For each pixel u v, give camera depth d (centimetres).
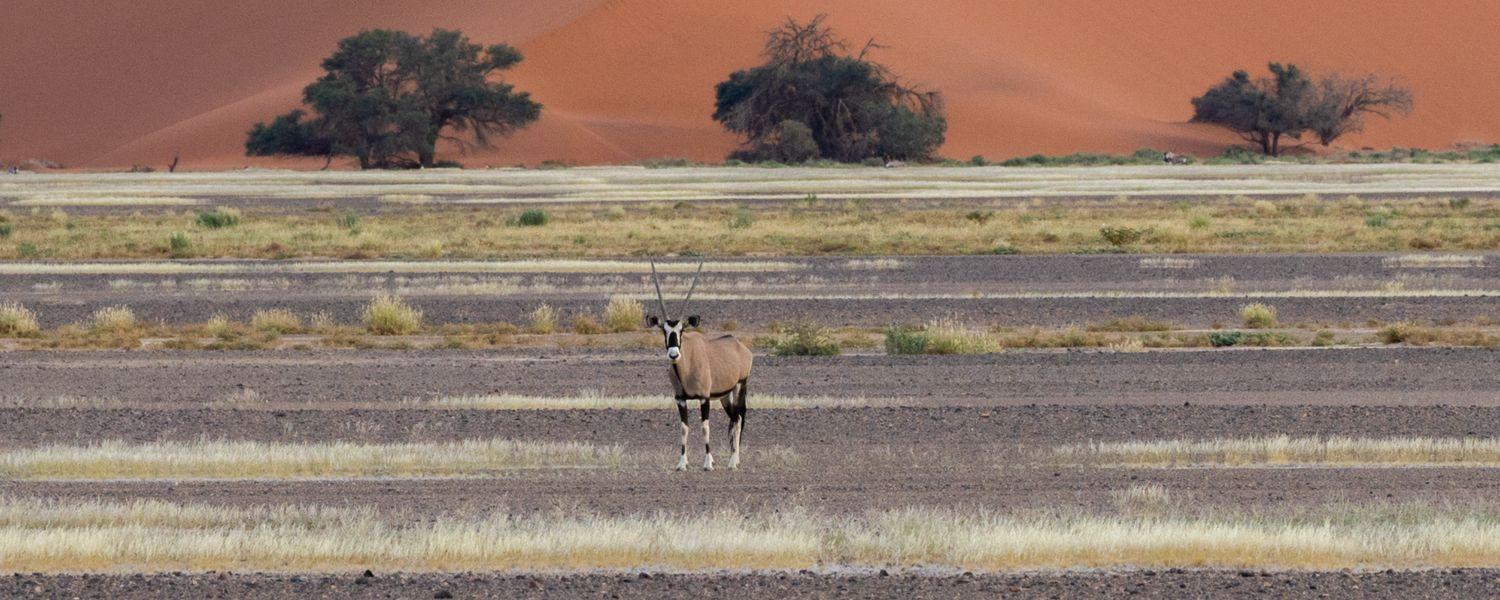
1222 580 4028
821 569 4184
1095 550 4281
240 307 11944
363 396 7688
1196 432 6531
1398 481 5409
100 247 17612
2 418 6969
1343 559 4253
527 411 7094
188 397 7681
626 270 14538
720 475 5553
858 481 5431
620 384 8031
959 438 6397
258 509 4891
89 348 9712
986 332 10031
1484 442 6081
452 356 9231
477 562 4247
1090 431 6569
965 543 4297
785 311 11438
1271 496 5134
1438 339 9562
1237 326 10538
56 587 3969
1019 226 19725
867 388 7781
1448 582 3994
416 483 5441
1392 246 16475
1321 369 8344
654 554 4281
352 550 4281
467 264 14712
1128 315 11144
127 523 4725
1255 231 18362
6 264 15650
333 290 13050
